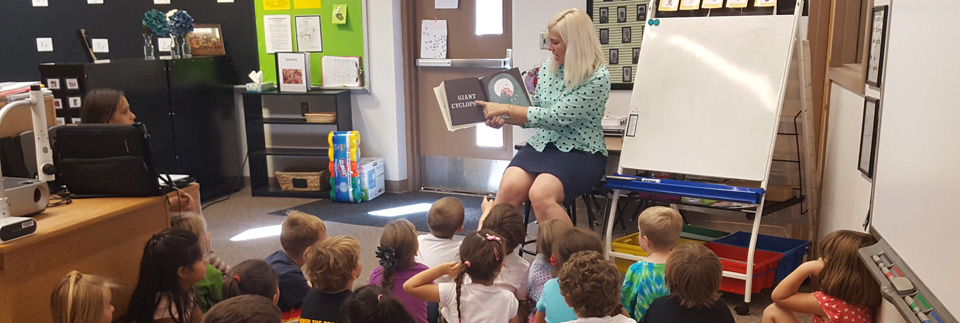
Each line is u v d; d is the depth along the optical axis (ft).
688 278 6.76
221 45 18.83
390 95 18.26
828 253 7.53
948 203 4.98
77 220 8.27
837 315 7.51
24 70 20.27
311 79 18.75
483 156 18.48
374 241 14.64
